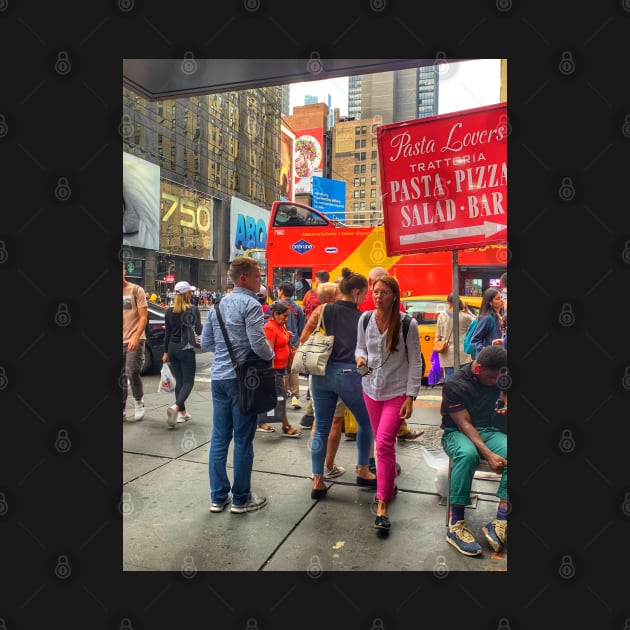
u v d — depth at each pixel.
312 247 11.65
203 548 3.00
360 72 3.96
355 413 3.79
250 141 51.50
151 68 4.06
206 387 8.52
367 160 84.06
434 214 3.34
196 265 42.25
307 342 3.68
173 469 4.35
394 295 3.23
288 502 3.67
